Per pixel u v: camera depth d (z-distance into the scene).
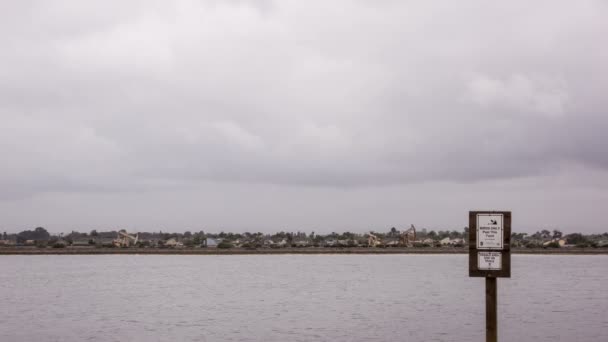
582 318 59.31
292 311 66.19
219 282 116.81
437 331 51.12
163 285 109.25
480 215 19.52
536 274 139.88
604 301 76.56
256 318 59.84
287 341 46.19
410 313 64.12
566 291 92.44
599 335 48.88
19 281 122.12
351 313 64.12
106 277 135.12
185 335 49.12
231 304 74.25
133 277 134.88
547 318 59.34
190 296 86.25
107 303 76.19
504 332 50.44
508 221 19.30
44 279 128.62
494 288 19.69
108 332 50.94
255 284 110.94
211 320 58.41
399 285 106.81
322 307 70.50
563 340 46.53
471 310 66.88
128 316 62.00
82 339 47.50
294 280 121.88
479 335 49.09
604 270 158.00
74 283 115.75
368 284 109.81
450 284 108.94
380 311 66.00
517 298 81.38
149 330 51.91
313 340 46.66
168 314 63.62
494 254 19.38
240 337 48.03
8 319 60.09
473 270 19.55
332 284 110.00
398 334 49.59
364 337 48.03
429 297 83.44
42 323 56.94
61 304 75.19
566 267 176.12
